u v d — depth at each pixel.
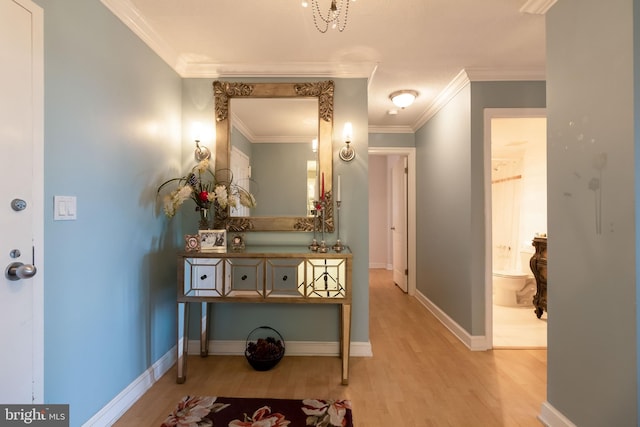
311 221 2.43
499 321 3.22
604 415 1.29
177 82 2.38
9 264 1.12
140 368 1.90
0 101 1.09
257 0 1.68
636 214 1.17
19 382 1.16
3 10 1.10
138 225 1.88
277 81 2.45
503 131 3.61
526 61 2.38
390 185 6.11
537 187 3.88
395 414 1.70
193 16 1.82
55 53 1.29
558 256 1.56
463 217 2.69
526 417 1.68
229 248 2.29
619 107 1.23
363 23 1.89
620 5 1.22
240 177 2.44
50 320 1.28
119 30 1.69
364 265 2.44
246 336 2.45
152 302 2.04
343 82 2.45
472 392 1.92
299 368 2.22
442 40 2.08
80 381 1.44
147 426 1.59
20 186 1.15
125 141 1.75
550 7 1.62
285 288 2.02
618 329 1.23
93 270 1.51
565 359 1.51
